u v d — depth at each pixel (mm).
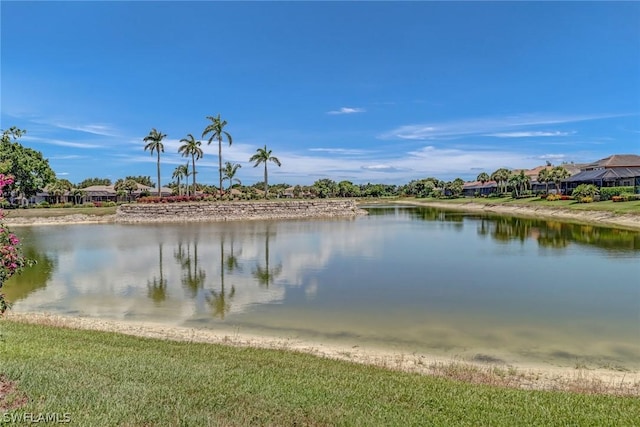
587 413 6793
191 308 15414
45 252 29156
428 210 82250
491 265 23578
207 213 61656
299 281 19781
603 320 13812
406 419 6309
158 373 7770
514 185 100062
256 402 6648
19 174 58094
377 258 26234
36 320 12906
